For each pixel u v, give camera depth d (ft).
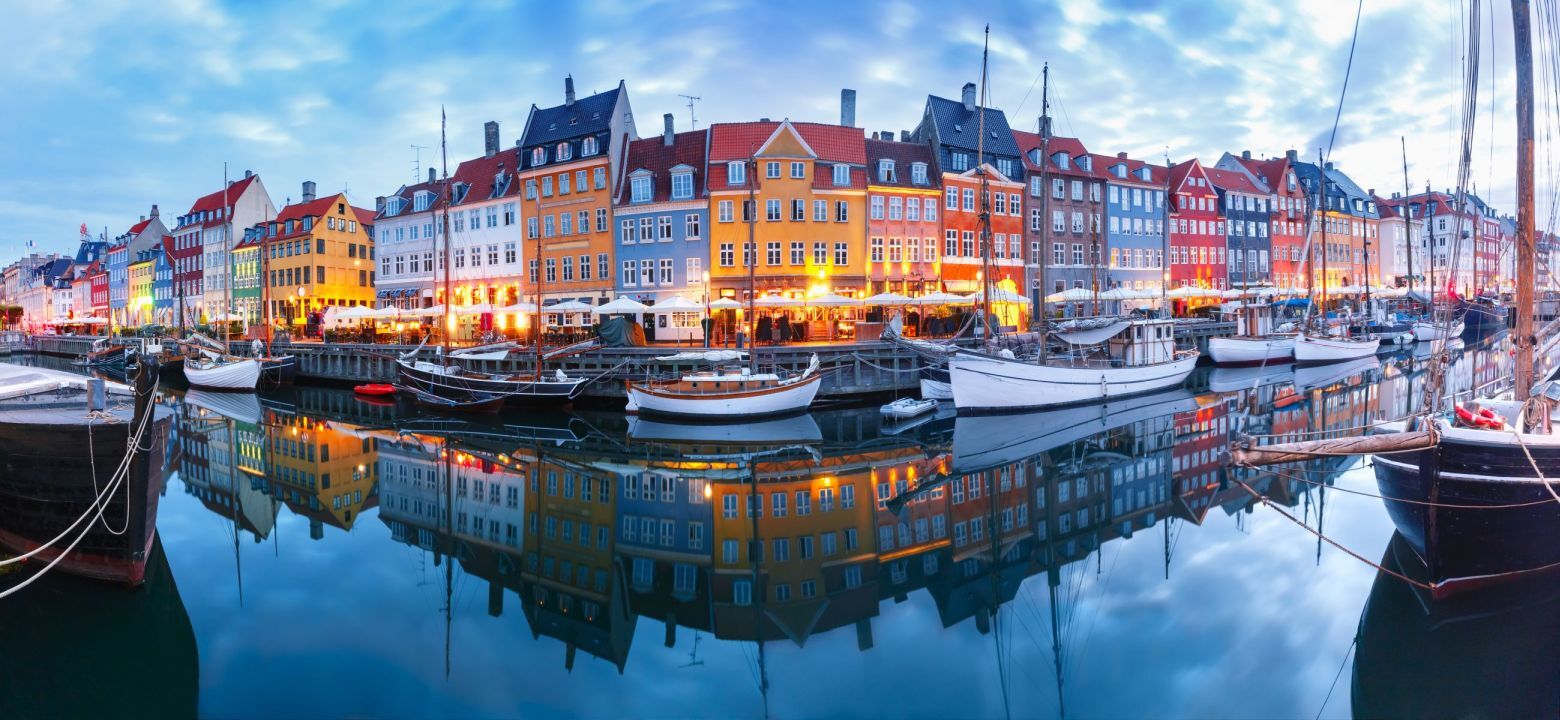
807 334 147.74
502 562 54.85
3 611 43.60
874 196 170.60
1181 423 99.14
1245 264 233.14
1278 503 63.87
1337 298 248.52
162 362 171.53
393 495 72.90
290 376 160.97
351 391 150.82
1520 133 41.96
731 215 163.02
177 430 107.96
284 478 80.23
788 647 41.14
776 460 83.97
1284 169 270.46
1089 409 110.42
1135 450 84.28
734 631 43.39
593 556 55.83
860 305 145.07
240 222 270.05
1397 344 198.29
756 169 162.81
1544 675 35.32
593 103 182.60
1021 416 105.81
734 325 155.53
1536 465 38.14
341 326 213.05
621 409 121.08
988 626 43.06
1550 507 39.09
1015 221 193.06
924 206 176.55
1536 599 40.93
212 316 278.67
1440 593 40.47
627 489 73.26
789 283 162.61
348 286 240.53
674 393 106.42
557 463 84.53
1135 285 225.56
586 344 126.21
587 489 73.56
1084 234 211.20
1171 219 236.43
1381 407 108.47
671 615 45.70
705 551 56.39
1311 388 129.29
